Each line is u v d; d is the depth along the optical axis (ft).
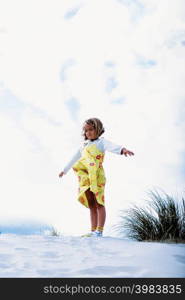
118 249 7.57
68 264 6.29
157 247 7.88
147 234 11.20
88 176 11.60
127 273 5.89
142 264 6.32
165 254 7.08
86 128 12.15
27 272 5.84
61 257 6.75
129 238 11.39
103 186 11.53
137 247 7.85
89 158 11.61
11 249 7.36
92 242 8.43
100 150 11.80
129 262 6.44
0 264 6.22
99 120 12.32
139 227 11.43
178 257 6.86
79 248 7.62
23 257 6.71
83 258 6.70
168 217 11.20
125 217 11.82
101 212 11.15
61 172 12.66
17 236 9.16
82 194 11.53
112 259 6.63
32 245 7.86
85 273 5.85
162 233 11.10
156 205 11.69
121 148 11.54
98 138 12.13
